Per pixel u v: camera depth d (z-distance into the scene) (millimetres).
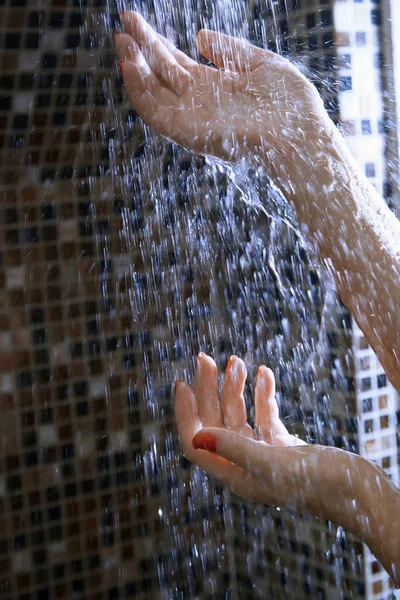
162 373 1729
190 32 1468
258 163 1053
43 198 1540
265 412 1062
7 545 1590
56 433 1621
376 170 1391
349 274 999
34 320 1572
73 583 1666
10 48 1383
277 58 1054
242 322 1646
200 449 1006
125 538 1726
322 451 976
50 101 1457
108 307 1646
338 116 1369
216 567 1837
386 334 982
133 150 1585
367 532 963
